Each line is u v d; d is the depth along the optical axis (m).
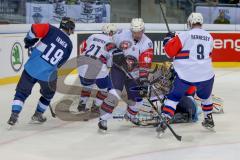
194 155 8.27
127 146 8.77
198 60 9.05
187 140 9.21
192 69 9.05
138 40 9.62
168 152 8.42
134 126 10.21
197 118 10.65
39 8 17.28
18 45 15.60
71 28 9.78
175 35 9.52
